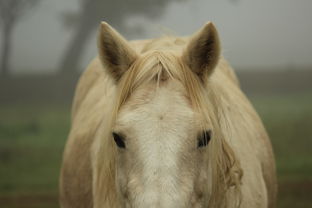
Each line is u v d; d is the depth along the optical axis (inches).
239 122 237.9
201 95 181.2
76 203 268.4
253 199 223.5
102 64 195.3
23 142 908.6
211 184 184.1
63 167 284.4
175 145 165.6
